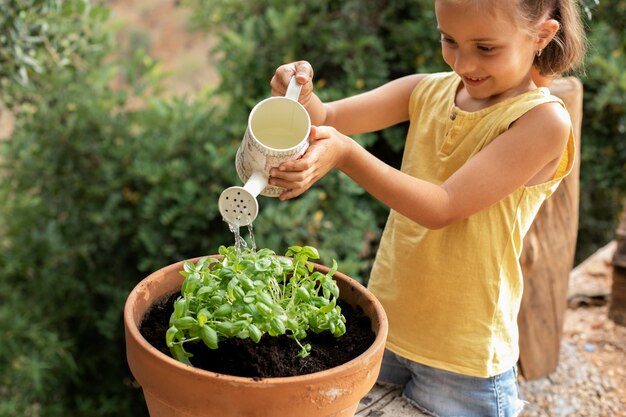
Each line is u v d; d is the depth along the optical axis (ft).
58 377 11.94
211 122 11.63
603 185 12.67
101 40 11.94
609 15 12.34
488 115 4.75
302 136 4.15
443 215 4.50
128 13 26.04
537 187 4.90
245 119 11.44
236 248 4.21
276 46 11.48
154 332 4.09
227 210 4.04
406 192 4.40
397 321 5.20
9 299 11.68
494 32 4.25
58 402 12.00
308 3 11.64
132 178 11.65
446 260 4.96
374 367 3.81
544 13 4.44
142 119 11.71
